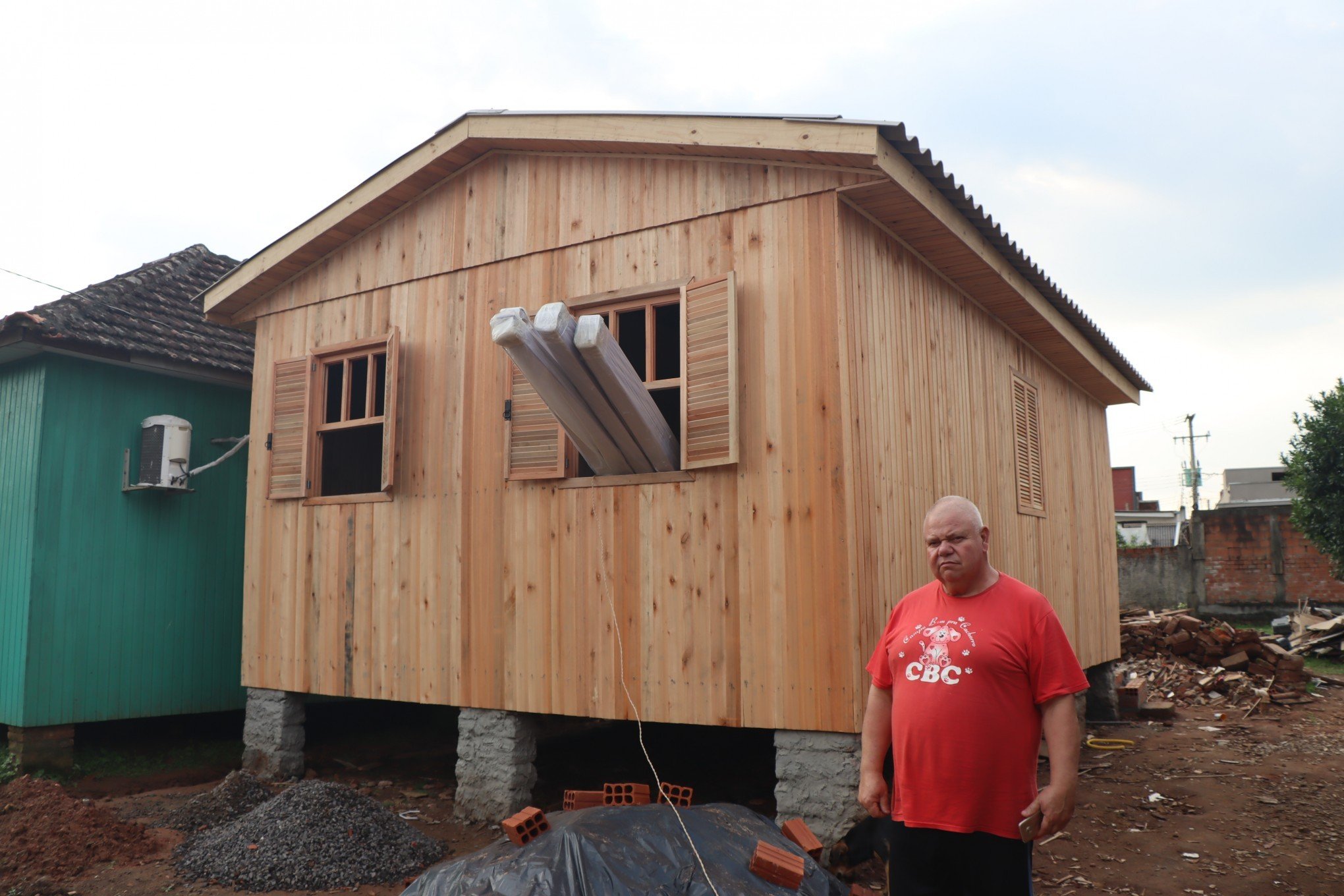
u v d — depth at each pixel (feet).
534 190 22.04
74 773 25.61
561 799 22.36
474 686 21.40
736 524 18.07
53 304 27.09
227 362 29.91
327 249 25.88
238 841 17.48
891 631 10.72
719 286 18.44
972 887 9.45
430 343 23.50
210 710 29.66
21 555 25.82
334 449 30.17
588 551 20.04
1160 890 16.29
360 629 23.65
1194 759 26.89
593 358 16.97
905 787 9.86
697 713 18.15
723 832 12.40
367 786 24.27
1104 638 34.35
